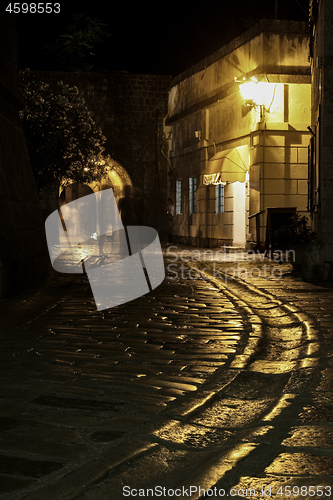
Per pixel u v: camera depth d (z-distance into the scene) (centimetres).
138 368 479
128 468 277
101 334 616
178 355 526
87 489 254
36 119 1396
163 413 362
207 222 2466
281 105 1911
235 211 2206
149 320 702
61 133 1430
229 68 2177
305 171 1927
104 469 273
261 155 1902
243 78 1978
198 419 357
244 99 1992
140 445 304
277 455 293
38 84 1466
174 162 2911
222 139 2272
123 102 2923
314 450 299
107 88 2902
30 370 464
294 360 513
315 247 1100
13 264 877
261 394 416
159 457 291
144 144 2953
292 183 1923
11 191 933
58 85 1477
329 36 1097
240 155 2103
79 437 316
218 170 2102
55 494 248
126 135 2938
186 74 2667
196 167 2558
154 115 2955
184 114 2645
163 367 482
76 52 2403
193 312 763
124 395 400
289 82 1894
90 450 297
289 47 1902
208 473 268
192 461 288
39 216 1116
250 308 798
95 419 347
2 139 930
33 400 386
